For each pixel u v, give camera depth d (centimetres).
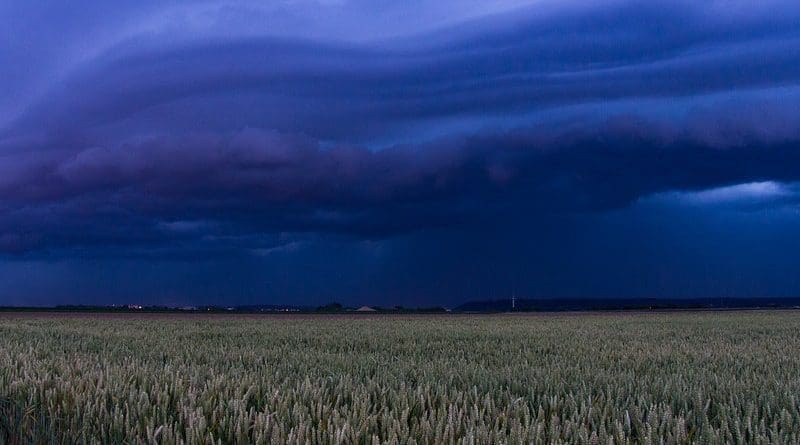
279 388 657
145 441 491
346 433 471
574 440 479
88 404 580
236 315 4538
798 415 562
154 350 1243
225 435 516
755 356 1191
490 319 3422
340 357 1070
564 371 865
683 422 495
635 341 1567
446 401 605
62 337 1700
